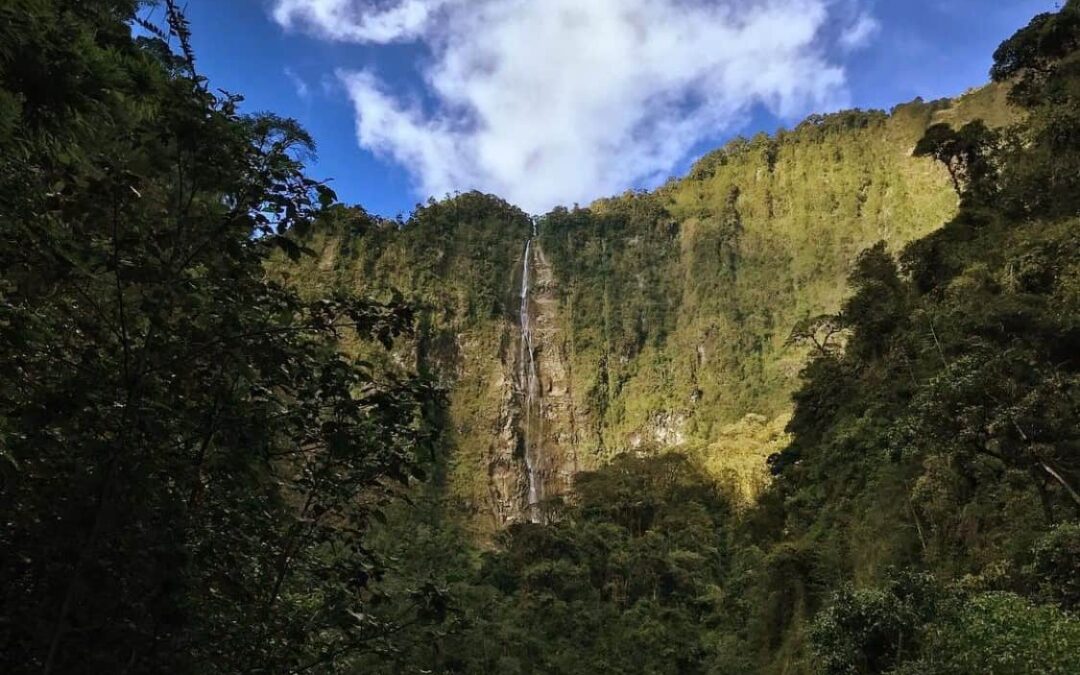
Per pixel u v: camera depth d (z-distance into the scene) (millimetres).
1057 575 13320
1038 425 14836
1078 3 33219
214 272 4340
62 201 3928
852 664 15219
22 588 3693
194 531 4133
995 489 19469
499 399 102562
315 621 4504
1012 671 11000
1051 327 19484
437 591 4801
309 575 4766
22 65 3719
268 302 4547
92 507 3662
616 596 41188
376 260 105000
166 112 4059
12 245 3795
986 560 17312
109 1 4410
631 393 105938
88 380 3797
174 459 4156
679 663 35094
